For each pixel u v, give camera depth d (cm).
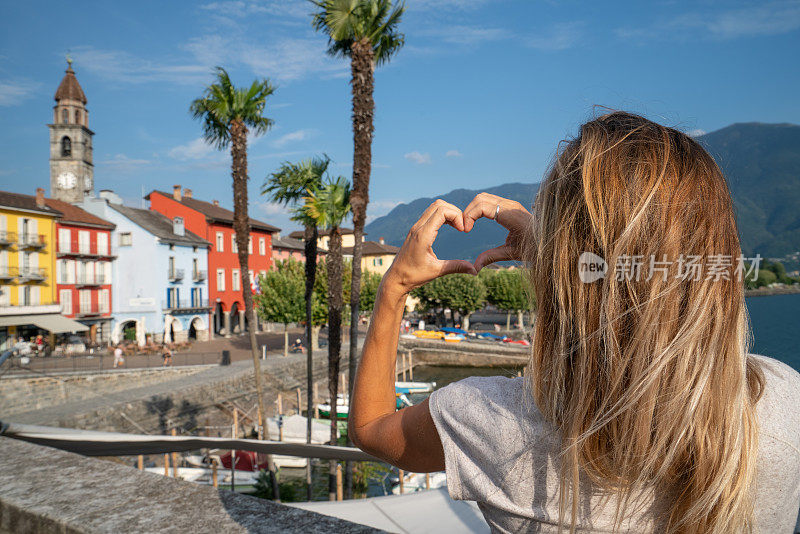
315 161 1247
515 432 58
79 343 3769
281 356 3697
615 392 52
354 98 1070
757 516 54
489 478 61
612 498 56
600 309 54
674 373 51
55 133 4906
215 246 4988
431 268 71
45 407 2142
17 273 3375
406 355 4572
